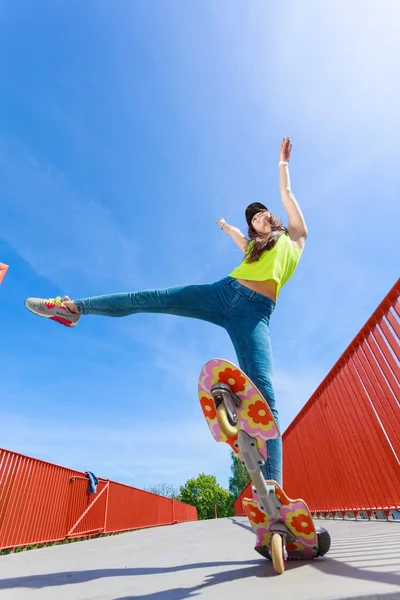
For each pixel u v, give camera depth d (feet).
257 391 4.45
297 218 7.61
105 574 5.86
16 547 16.46
